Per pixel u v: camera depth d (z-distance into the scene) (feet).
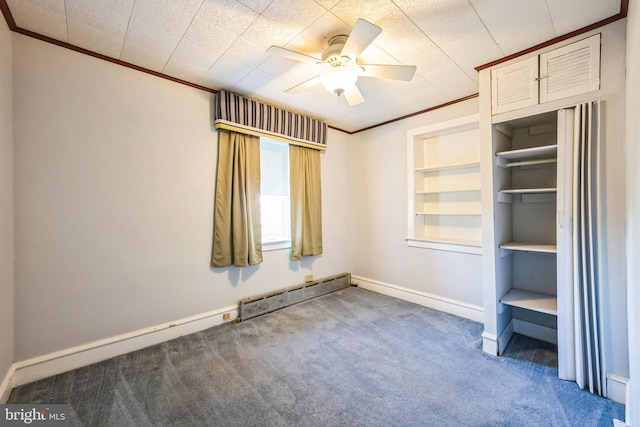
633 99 4.34
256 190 9.67
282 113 10.09
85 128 6.56
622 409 5.13
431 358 6.92
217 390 5.73
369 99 9.40
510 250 7.93
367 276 12.79
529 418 4.97
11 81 5.65
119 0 4.92
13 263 5.72
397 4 5.05
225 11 5.22
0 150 5.16
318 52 6.61
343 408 5.24
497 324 7.06
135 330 7.35
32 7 5.10
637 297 4.02
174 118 7.97
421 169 10.62
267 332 8.38
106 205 6.88
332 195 12.73
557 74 6.06
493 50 6.53
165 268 7.87
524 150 6.72
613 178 5.39
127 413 5.09
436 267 10.27
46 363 6.10
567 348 5.96
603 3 5.01
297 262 11.34
